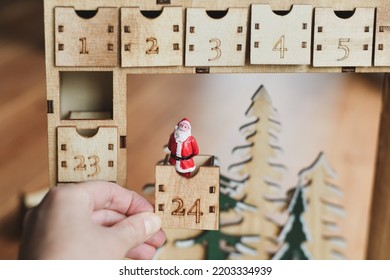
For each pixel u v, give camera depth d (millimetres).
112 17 601
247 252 843
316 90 1596
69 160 618
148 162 1148
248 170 854
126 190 607
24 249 467
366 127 1367
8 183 1050
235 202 847
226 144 1147
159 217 580
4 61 1670
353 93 1607
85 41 602
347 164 1181
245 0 604
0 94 1479
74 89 673
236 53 610
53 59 607
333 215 878
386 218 854
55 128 618
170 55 607
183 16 605
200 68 618
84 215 497
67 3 601
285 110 1437
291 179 1064
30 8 2119
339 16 655
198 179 588
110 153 620
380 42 614
